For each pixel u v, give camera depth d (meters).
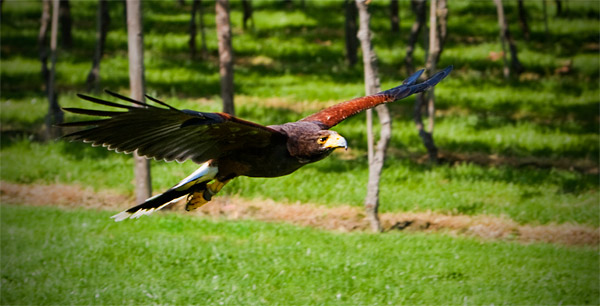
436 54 18.08
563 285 10.83
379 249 12.39
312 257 11.73
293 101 24.89
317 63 30.59
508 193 16.62
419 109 18.84
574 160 20.38
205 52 30.53
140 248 11.63
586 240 13.91
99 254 11.37
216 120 4.14
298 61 30.98
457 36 35.34
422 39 33.47
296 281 10.67
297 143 4.63
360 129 21.89
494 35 35.41
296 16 38.19
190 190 4.76
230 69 17.73
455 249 12.52
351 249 12.36
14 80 26.45
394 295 10.25
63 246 11.66
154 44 32.34
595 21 37.50
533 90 27.48
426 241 13.02
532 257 12.27
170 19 36.91
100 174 16.88
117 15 37.34
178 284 10.42
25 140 18.98
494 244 13.04
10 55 29.86
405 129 22.12
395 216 15.16
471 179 17.42
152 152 4.34
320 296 10.23
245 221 13.99
